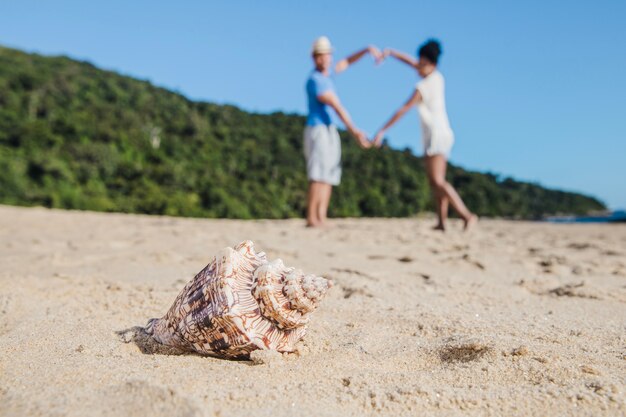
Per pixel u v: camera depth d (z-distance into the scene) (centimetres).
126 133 5344
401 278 435
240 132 6825
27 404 175
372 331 274
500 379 208
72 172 3769
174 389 175
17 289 354
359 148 6488
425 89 891
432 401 186
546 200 8275
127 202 3588
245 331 225
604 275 480
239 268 239
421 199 5825
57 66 7438
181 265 486
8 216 1136
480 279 446
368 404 185
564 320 300
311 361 231
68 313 302
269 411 175
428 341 260
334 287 379
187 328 232
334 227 989
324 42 908
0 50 7562
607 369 217
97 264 487
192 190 4128
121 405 170
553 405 181
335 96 917
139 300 332
